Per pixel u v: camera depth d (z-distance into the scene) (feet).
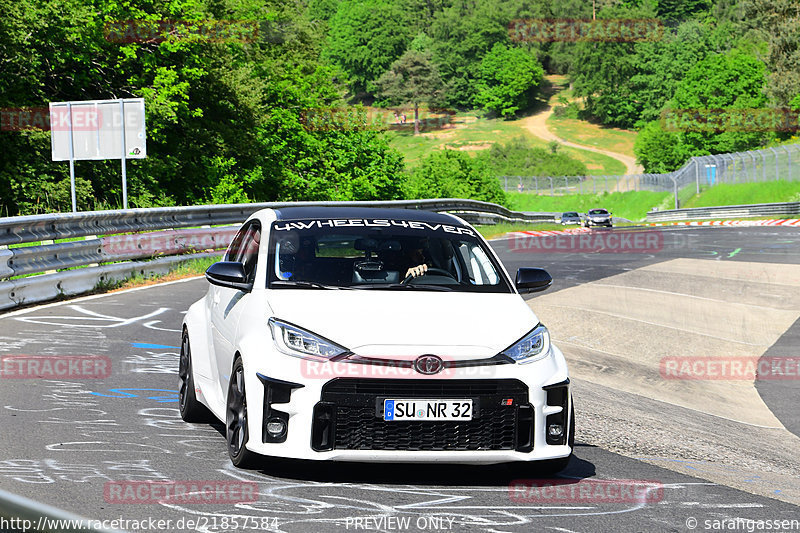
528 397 69.36
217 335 81.41
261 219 87.20
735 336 175.42
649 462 83.87
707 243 376.07
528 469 73.67
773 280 246.27
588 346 161.17
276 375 67.72
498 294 79.25
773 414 123.03
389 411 67.00
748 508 67.92
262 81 620.08
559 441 71.26
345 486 67.72
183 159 521.24
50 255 184.03
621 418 106.22
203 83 535.19
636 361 152.05
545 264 283.59
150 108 464.24
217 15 601.21
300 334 69.05
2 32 410.72
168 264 238.68
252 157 590.55
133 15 487.61
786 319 192.65
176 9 506.48
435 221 88.53
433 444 67.82
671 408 118.73
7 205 405.39
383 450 67.15
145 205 457.68
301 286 76.43
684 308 200.85
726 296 218.38
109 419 88.69
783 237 412.36
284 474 70.49
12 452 74.33
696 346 165.68
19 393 98.78
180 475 69.00
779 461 93.30
